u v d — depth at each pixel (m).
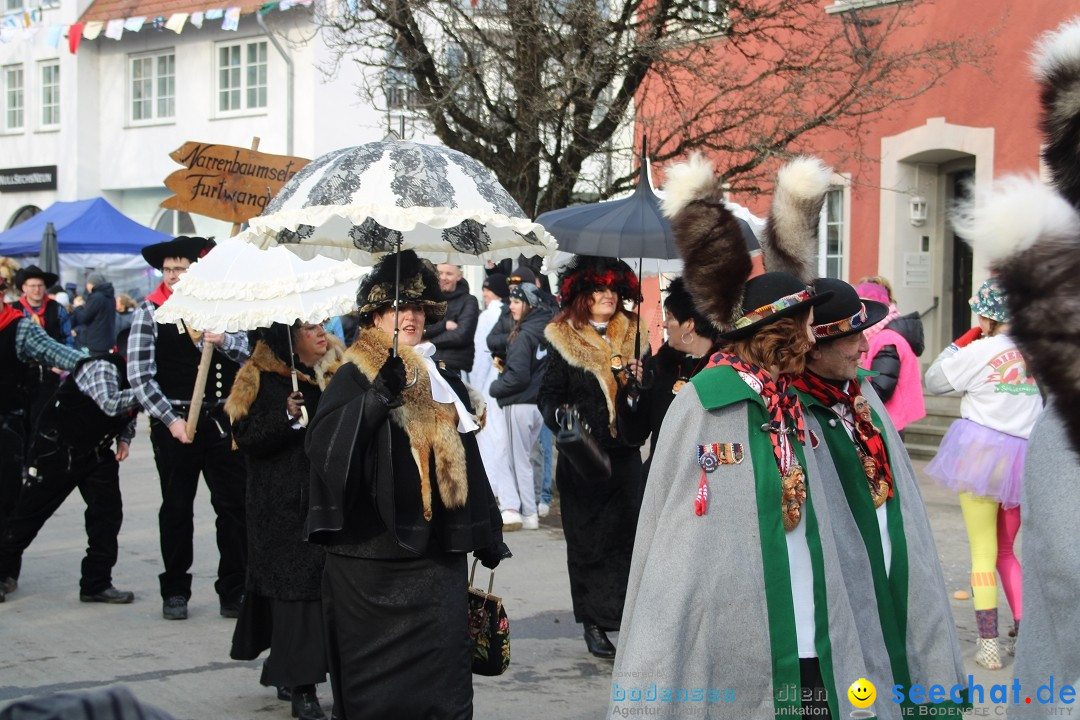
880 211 14.28
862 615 3.41
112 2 24.81
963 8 13.00
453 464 4.07
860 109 11.15
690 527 3.22
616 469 5.75
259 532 4.95
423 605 4.02
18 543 7.05
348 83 21.67
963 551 8.10
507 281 10.55
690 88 11.16
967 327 14.25
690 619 3.17
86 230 18.20
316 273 5.11
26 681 5.48
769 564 3.18
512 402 9.02
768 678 3.14
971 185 2.30
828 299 3.42
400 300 4.13
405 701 4.01
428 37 10.75
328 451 3.96
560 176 10.62
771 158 10.69
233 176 8.02
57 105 25.66
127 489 11.17
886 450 3.65
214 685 5.48
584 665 5.84
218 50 23.14
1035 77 2.46
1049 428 2.58
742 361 3.36
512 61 10.06
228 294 5.08
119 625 6.49
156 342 6.48
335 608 4.13
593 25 9.84
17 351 7.20
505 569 7.86
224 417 6.50
